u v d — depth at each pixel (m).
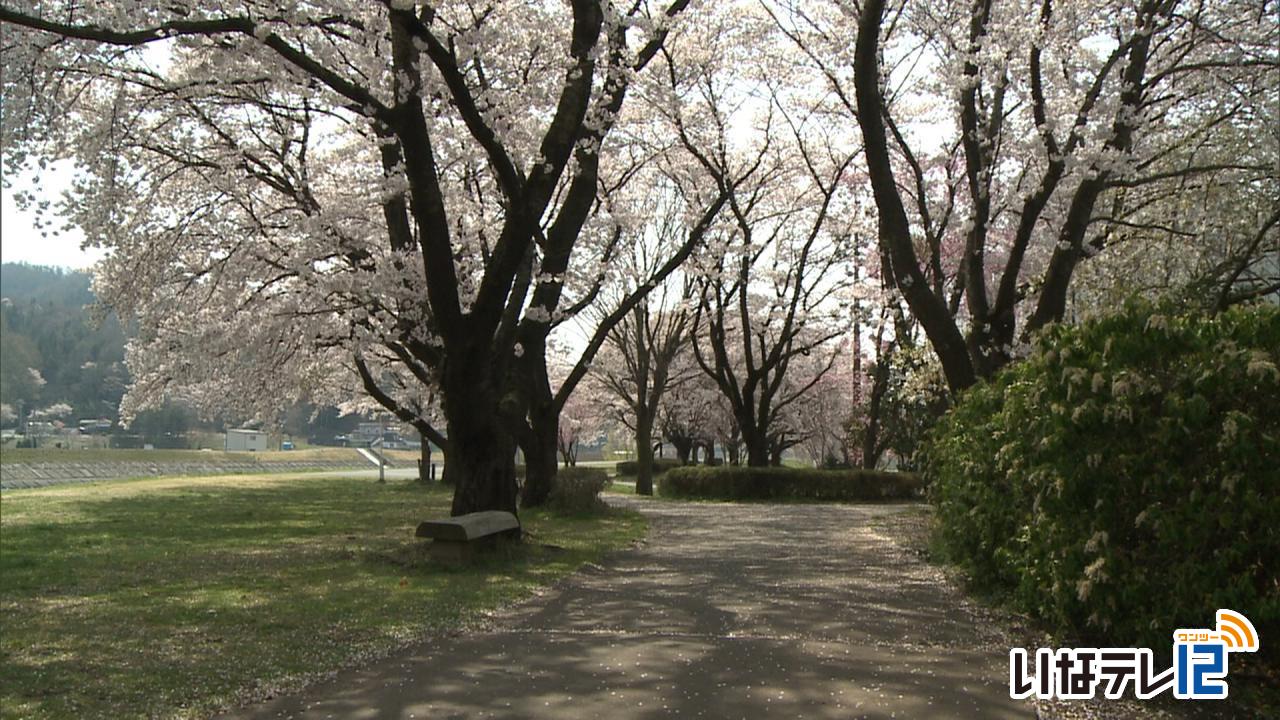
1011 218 21.44
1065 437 5.97
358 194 16.88
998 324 14.66
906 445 31.33
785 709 5.20
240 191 16.50
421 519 17.75
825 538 14.43
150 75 13.30
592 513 18.38
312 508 20.89
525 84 13.77
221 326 17.66
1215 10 15.15
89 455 47.75
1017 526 7.43
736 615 7.82
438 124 14.23
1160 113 16.05
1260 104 16.02
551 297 13.37
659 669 6.04
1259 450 5.19
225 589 9.14
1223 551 5.25
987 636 6.98
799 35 18.42
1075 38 14.81
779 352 27.34
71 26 8.84
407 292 14.62
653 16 14.76
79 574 10.20
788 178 26.39
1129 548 5.76
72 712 5.18
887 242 13.90
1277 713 5.16
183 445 72.94
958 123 18.05
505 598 8.59
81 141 14.12
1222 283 16.61
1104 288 18.77
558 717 5.07
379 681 5.80
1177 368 5.70
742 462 49.50
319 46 11.41
